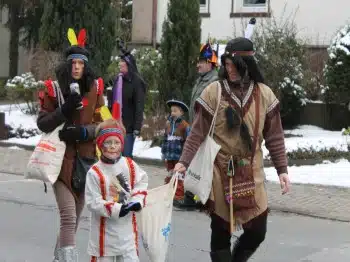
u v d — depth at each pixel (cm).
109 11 2869
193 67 2436
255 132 848
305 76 2803
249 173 845
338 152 2219
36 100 2936
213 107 849
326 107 2861
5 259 1086
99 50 2838
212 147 842
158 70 2538
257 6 3350
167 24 2466
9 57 4766
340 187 1803
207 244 1222
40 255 1118
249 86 857
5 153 2352
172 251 1168
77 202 938
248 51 855
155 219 822
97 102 945
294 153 2172
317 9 3192
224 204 851
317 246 1227
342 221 1455
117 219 787
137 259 805
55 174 896
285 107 2761
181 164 849
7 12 4912
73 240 896
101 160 813
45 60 2877
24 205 1529
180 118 1547
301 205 1600
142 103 1688
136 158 2195
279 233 1328
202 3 3488
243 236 874
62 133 904
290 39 2705
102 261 796
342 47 2658
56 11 2800
